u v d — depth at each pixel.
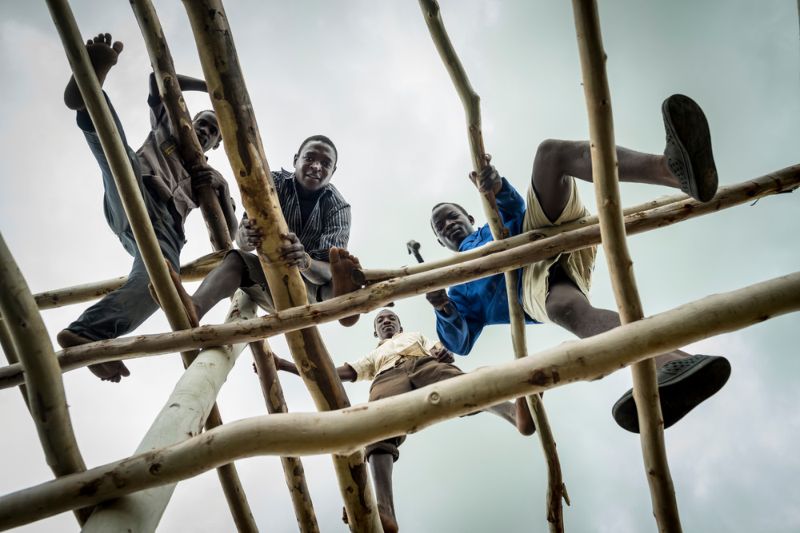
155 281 3.10
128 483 2.25
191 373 3.17
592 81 2.39
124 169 2.91
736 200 3.49
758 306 2.28
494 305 4.69
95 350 3.06
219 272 3.75
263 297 4.07
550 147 3.92
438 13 3.98
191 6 2.67
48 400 2.25
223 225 4.28
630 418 2.86
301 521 3.81
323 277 4.17
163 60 4.24
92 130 3.41
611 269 2.62
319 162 4.60
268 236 3.08
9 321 2.15
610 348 2.31
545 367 2.31
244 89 2.82
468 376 2.35
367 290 3.41
